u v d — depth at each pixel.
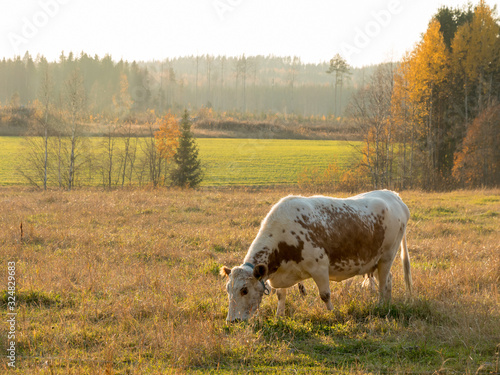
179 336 5.36
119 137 56.44
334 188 35.34
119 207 15.80
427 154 38.50
